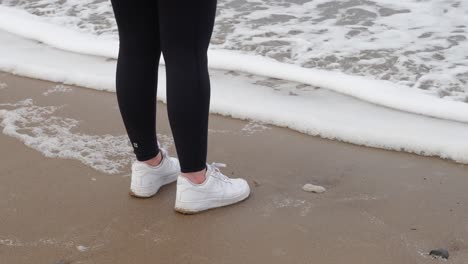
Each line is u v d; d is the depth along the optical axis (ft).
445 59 13.03
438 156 9.46
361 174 8.96
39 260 6.90
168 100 7.24
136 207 8.00
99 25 15.99
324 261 6.91
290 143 9.95
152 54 7.38
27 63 13.39
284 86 12.17
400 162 9.32
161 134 10.25
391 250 7.11
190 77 7.04
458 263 6.85
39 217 7.80
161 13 6.80
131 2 7.03
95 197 8.26
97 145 9.73
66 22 16.28
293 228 7.55
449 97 11.37
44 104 11.45
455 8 16.06
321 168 9.14
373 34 14.57
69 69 13.10
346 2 16.74
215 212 7.90
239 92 11.87
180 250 7.12
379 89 11.62
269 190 8.48
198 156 7.57
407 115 10.75
